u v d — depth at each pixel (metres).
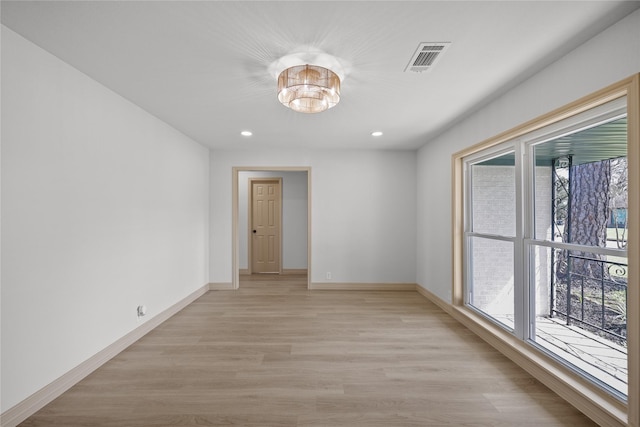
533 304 2.53
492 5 1.55
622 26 1.64
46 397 1.95
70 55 2.04
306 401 2.00
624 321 1.85
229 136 4.18
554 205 2.33
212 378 2.28
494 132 2.83
